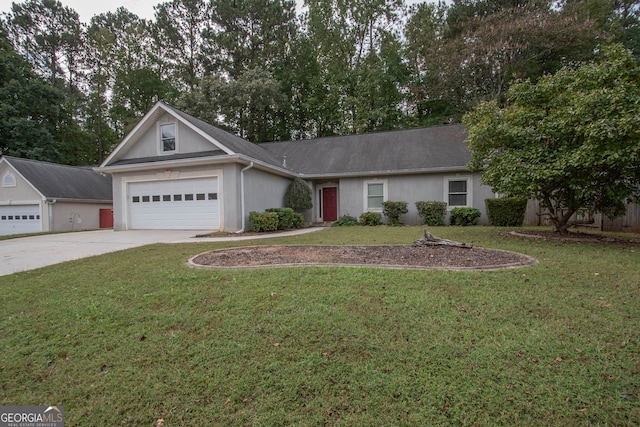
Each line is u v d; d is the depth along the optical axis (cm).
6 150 2173
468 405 192
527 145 729
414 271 443
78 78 3139
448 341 258
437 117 2278
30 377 230
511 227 1103
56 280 462
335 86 2339
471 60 1866
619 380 208
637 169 652
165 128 1248
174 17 2542
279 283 402
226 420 186
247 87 2145
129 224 1264
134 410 196
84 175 2105
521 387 204
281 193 1416
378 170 1352
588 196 748
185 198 1173
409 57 2361
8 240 995
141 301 360
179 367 235
